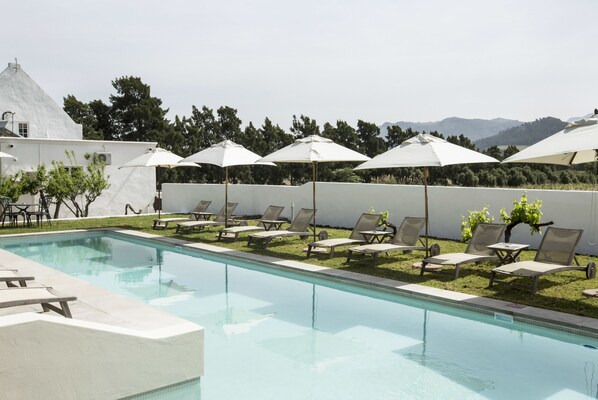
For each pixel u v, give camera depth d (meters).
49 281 8.34
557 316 6.70
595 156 8.48
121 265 11.79
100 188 21.42
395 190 15.19
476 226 10.06
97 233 16.80
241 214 20.48
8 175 20.25
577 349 6.21
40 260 12.44
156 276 10.59
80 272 11.05
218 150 14.77
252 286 9.67
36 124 27.69
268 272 10.90
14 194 18.48
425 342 6.55
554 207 11.77
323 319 7.61
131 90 50.75
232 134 46.16
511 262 9.10
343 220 16.83
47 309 5.62
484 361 5.90
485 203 13.04
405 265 10.23
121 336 4.84
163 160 16.58
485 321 7.29
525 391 5.10
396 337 6.77
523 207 9.77
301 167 36.72
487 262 10.23
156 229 16.92
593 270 8.50
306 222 13.52
